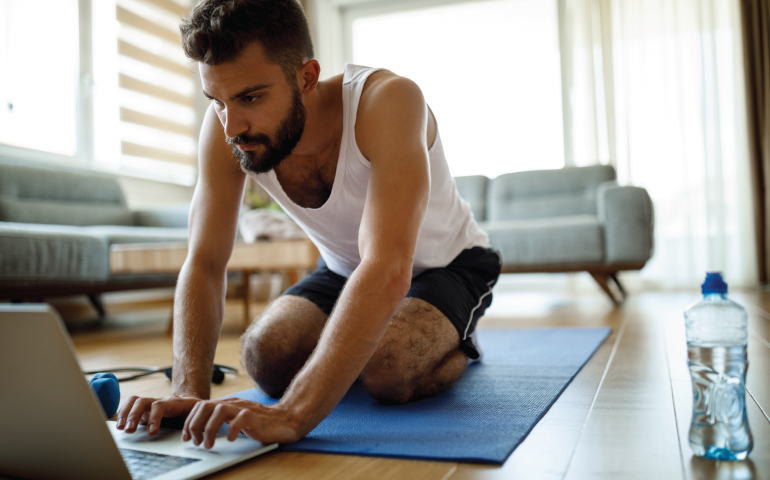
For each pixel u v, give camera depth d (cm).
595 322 246
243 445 79
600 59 472
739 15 440
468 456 76
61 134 376
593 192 397
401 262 80
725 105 450
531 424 91
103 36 406
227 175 107
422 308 111
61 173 352
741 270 440
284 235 242
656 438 83
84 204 363
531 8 511
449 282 120
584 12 472
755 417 92
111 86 411
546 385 121
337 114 104
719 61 451
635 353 160
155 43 446
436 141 120
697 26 451
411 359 105
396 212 83
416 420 96
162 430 86
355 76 102
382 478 70
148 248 246
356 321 78
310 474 72
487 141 519
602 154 470
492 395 114
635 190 325
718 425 73
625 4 467
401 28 554
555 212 398
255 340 118
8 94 342
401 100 92
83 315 360
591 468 72
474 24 527
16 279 246
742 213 441
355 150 100
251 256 237
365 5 559
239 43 79
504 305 361
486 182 436
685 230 450
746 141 440
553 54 503
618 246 326
